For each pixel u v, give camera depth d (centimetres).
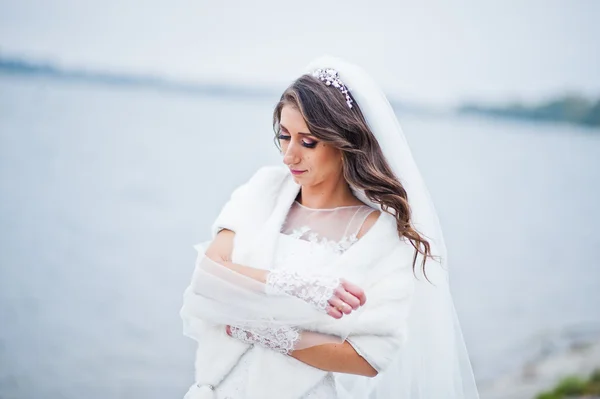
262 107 2495
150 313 1102
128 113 2272
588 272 1378
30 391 907
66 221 1516
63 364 937
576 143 2227
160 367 923
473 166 2209
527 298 1205
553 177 2114
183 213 1694
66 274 1249
